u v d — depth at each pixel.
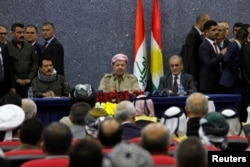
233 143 16.02
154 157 12.60
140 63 31.67
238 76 28.81
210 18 32.66
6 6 31.73
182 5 32.62
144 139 13.09
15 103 18.36
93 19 32.34
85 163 10.81
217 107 26.30
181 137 16.89
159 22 32.03
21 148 14.43
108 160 11.03
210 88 28.86
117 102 24.73
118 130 13.94
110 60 32.41
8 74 27.50
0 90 27.52
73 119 17.11
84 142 10.96
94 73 32.34
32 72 28.02
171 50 32.59
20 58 28.02
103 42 32.38
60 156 12.82
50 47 29.03
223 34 29.02
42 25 30.53
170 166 12.55
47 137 12.79
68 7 32.16
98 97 24.72
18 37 28.02
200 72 29.06
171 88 26.88
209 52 28.69
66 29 32.12
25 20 31.88
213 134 15.55
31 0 31.86
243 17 33.00
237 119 18.08
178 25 32.62
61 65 29.14
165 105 25.33
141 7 31.95
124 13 32.47
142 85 31.66
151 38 32.03
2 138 16.64
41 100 24.75
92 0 32.31
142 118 21.25
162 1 32.50
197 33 29.72
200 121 15.88
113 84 26.39
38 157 13.48
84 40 32.25
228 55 28.36
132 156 10.77
